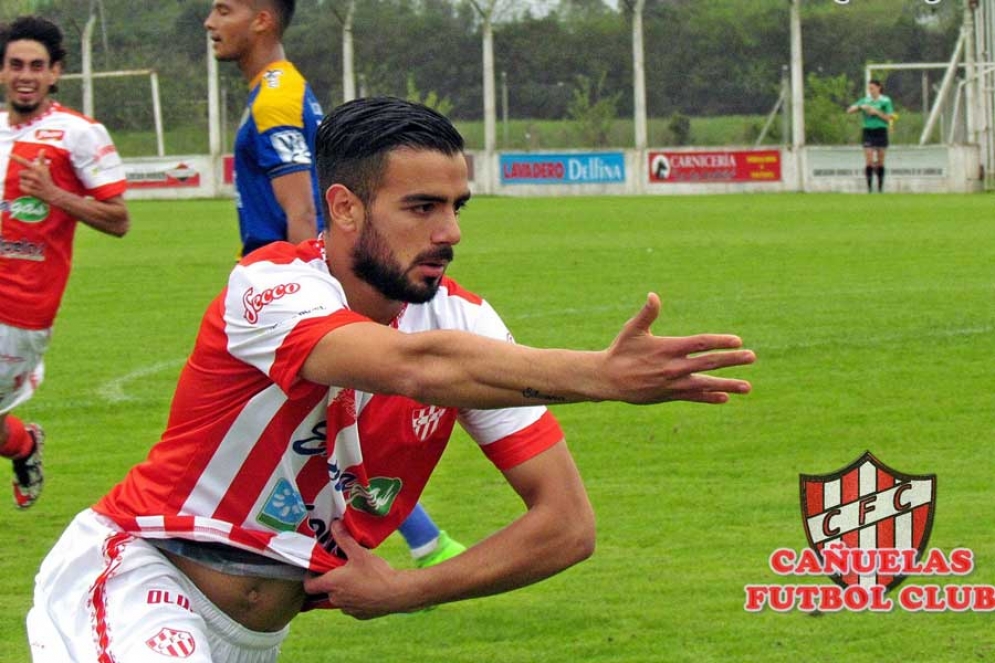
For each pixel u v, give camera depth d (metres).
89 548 8.88
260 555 8.84
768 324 33.84
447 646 14.08
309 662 13.68
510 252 53.75
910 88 114.19
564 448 9.29
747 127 103.12
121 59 106.44
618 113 103.50
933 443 21.86
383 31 108.12
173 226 70.69
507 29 104.31
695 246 54.66
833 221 65.81
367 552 8.91
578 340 32.31
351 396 8.40
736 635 14.17
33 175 18.94
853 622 14.55
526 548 9.05
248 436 8.55
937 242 53.75
